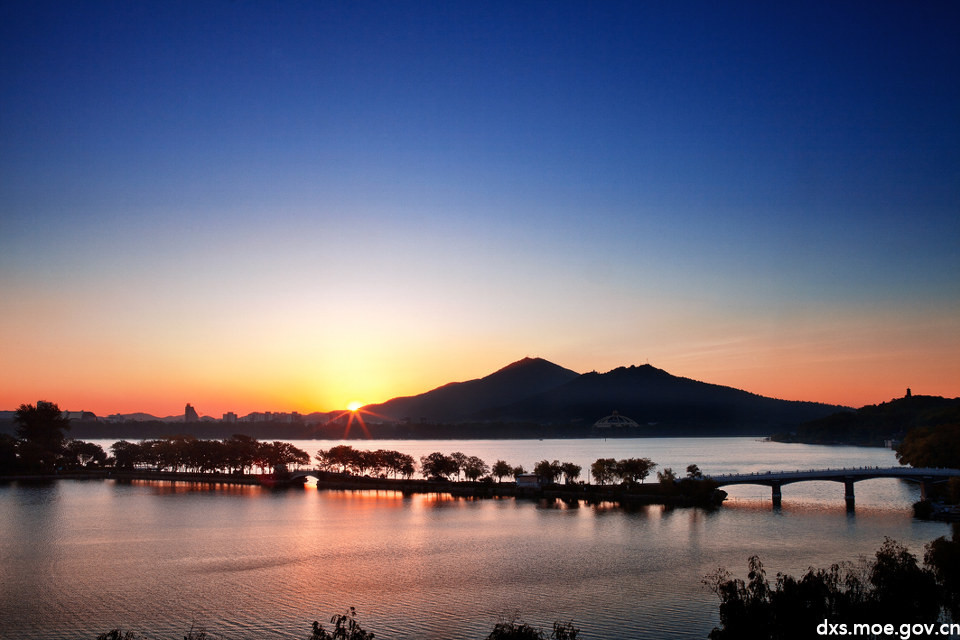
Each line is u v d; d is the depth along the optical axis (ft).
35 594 512.63
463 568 589.73
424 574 568.41
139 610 473.67
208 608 476.95
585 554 644.27
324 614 463.42
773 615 323.57
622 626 434.71
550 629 428.97
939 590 351.05
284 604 485.97
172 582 545.03
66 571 583.17
